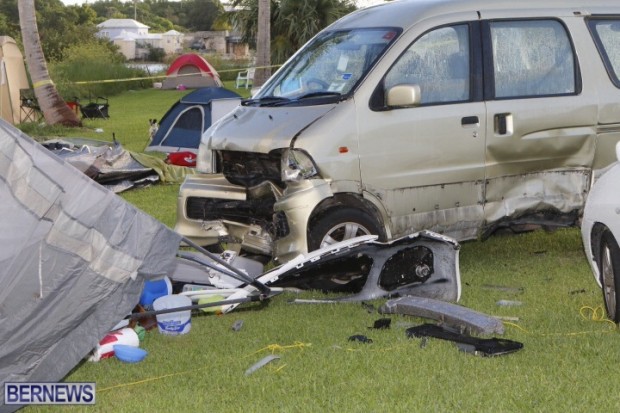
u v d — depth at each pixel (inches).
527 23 293.6
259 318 243.0
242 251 302.5
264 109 284.2
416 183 274.2
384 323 231.3
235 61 1927.9
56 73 1149.7
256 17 1386.6
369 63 275.9
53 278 185.5
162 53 3063.5
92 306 192.9
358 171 266.1
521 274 285.9
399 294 254.7
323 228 264.8
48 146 484.1
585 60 298.0
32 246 183.8
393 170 270.8
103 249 193.2
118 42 3056.1
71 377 201.0
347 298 254.2
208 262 263.1
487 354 205.6
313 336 225.5
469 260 306.3
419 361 204.7
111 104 1209.4
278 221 264.1
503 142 283.7
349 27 302.7
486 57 285.3
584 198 297.0
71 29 2378.2
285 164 262.2
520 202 289.0
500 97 285.3
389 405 180.1
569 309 246.1
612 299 230.2
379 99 271.0
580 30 299.9
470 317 224.1
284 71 305.0
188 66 1461.6
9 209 185.3
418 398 183.0
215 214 286.0
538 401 180.1
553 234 341.1
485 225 286.5
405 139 271.7
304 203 259.4
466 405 178.9
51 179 190.7
